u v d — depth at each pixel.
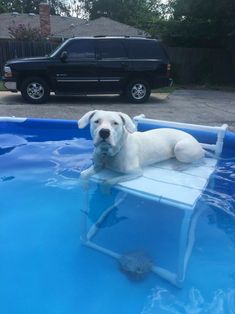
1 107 7.10
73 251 2.15
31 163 3.44
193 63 15.05
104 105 7.77
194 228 2.33
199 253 2.11
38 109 6.97
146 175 2.45
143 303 1.76
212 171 2.65
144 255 2.09
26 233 2.32
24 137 4.23
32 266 2.01
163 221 2.45
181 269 1.94
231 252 2.13
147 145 2.61
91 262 2.05
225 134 3.55
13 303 1.75
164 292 1.83
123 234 2.31
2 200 2.72
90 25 20.67
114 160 2.39
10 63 7.49
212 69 15.09
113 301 1.77
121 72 7.91
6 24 21.09
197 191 2.20
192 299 1.78
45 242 2.23
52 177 3.14
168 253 2.12
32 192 2.86
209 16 13.91
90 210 2.56
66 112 6.72
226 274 1.95
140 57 8.00
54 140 4.17
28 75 7.60
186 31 14.77
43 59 7.59
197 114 6.99
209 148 3.31
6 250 2.14
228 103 8.85
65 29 20.92
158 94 10.46
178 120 6.27
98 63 7.74
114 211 2.56
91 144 4.03
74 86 7.82
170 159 2.83
